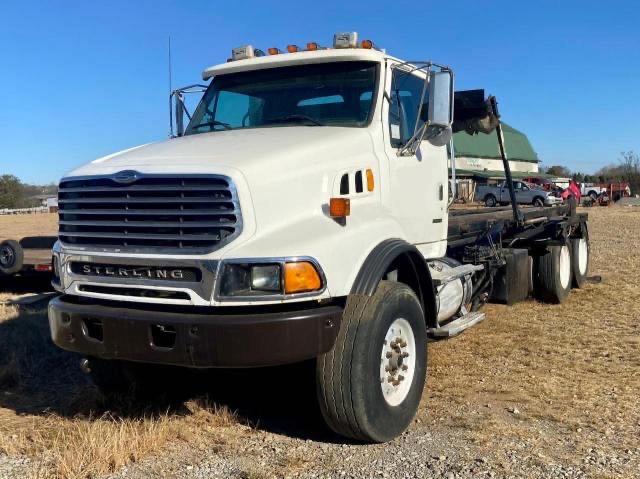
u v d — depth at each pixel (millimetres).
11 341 6922
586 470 4020
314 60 5594
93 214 4414
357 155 4895
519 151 38625
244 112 5801
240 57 6047
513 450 4344
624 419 4887
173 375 5773
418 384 4863
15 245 10141
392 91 5543
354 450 4410
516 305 9312
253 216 4035
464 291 6953
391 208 5246
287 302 3961
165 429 4641
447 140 5691
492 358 6578
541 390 5582
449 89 5328
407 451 4367
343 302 4391
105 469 4117
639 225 25578
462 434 4645
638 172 74875
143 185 4207
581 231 10789
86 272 4469
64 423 4918
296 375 5895
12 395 5660
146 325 4062
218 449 4445
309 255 4047
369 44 5570
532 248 9445
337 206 4414
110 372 5305
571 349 6871
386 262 4551
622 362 6379
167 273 4125
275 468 4125
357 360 4266
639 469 4027
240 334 3865
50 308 4605
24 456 4340
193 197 4066
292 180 4289
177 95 6320
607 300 9688
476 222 7789
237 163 4168
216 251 3980
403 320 4730
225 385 5840
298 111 5570
